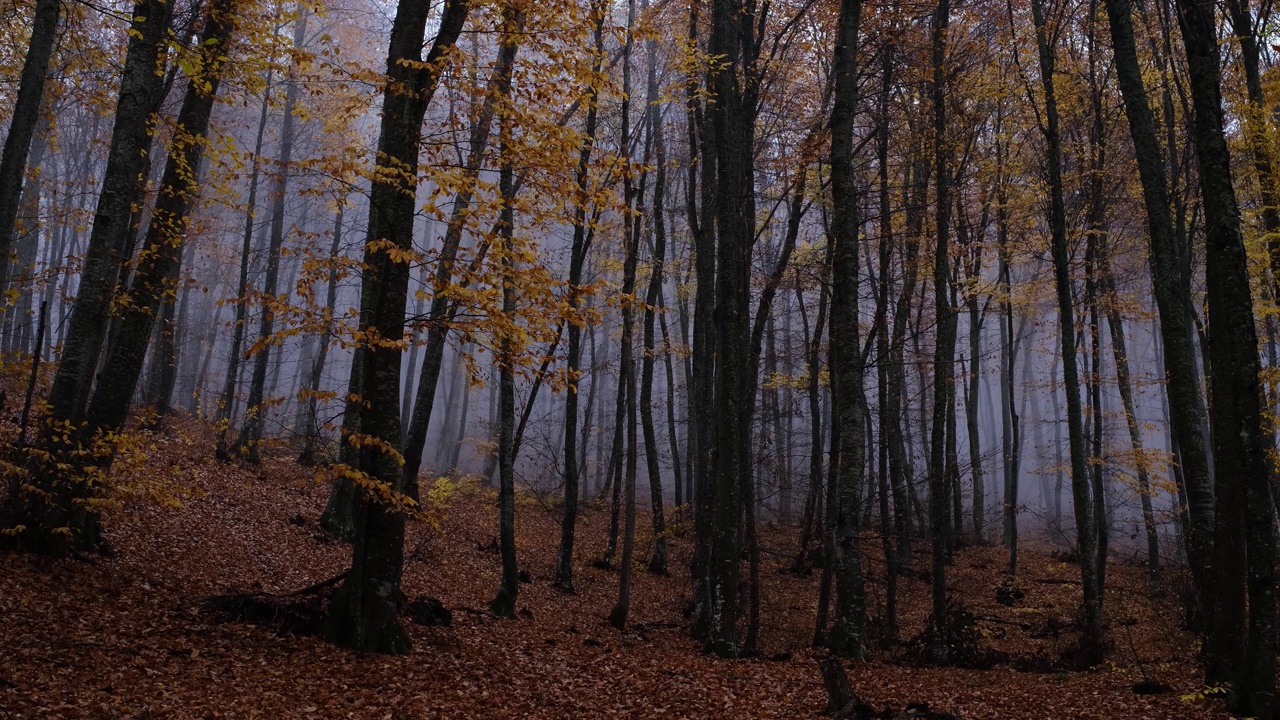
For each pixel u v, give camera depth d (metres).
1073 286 20.44
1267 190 12.00
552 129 9.04
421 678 8.76
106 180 10.13
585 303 9.98
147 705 6.78
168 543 12.06
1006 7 17.42
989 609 17.95
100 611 8.76
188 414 25.16
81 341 10.03
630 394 15.23
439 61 8.88
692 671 10.68
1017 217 20.48
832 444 14.87
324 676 8.26
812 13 16.56
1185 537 15.66
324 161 9.38
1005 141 19.80
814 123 17.28
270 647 8.80
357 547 9.51
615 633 13.89
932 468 13.70
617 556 20.98
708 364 15.94
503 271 8.79
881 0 15.32
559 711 8.47
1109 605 17.73
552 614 14.90
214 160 10.74
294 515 16.34
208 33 10.59
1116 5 11.11
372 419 9.35
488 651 10.65
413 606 11.01
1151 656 12.99
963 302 20.28
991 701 9.42
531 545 21.06
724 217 12.81
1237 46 15.30
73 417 9.93
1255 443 8.17
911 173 22.09
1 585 8.53
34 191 19.52
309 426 11.03
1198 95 8.68
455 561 17.16
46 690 6.63
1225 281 8.36
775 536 25.12
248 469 18.89
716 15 13.88
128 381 10.45
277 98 13.86
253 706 7.19
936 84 15.27
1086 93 18.78
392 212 9.49
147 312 10.59
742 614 15.13
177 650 8.16
